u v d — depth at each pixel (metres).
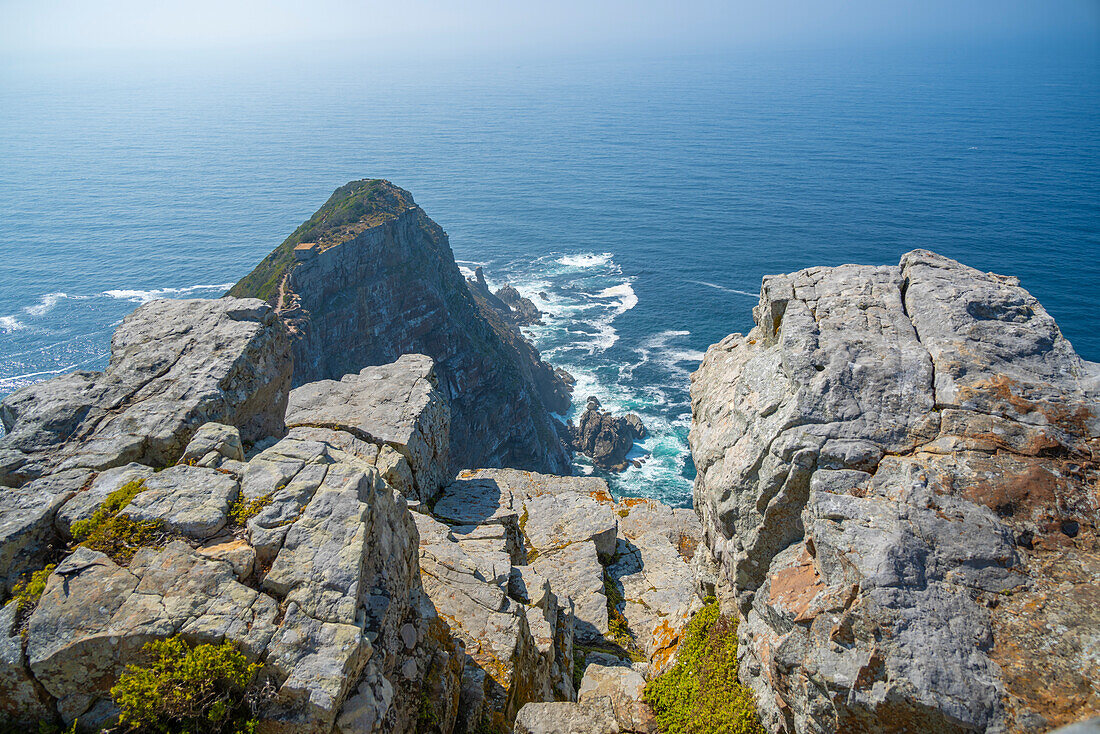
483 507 20.31
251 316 15.45
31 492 10.24
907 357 10.85
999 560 8.35
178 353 14.06
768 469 10.44
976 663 7.55
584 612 18.70
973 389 10.10
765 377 12.01
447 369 95.62
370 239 90.50
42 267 186.12
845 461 9.67
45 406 12.23
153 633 8.34
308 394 21.36
